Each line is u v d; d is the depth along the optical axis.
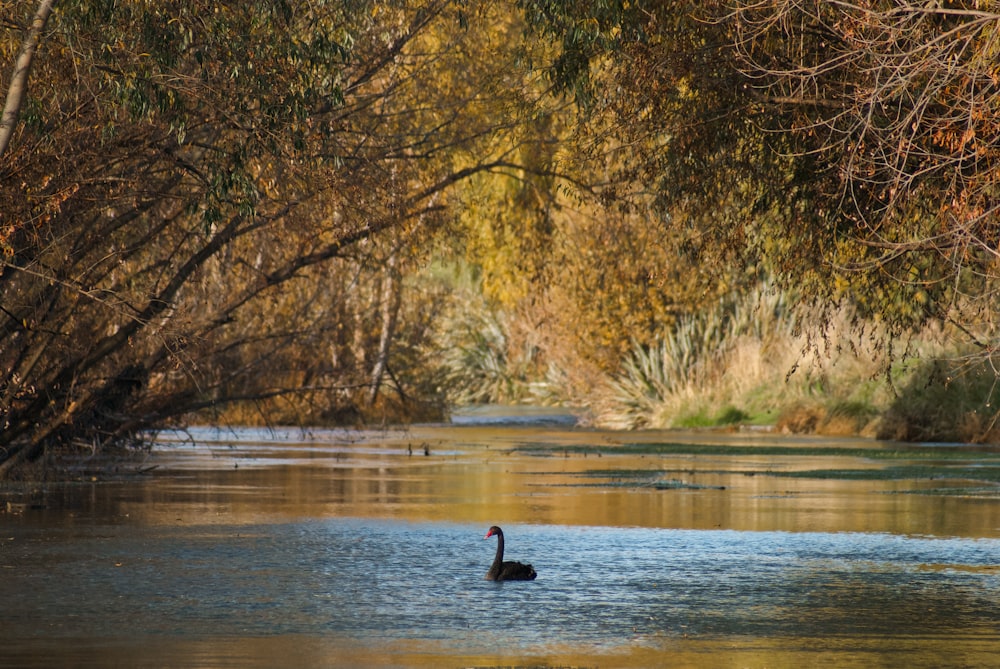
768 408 162.12
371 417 171.88
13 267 74.44
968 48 56.12
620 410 174.62
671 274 91.88
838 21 61.25
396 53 92.88
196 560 57.62
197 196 76.38
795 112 67.75
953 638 42.25
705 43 70.31
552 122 101.88
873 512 75.06
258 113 69.69
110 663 38.44
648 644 41.34
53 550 60.34
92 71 68.88
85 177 77.94
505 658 39.41
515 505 78.69
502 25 99.56
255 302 113.44
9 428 90.75
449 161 102.31
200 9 66.94
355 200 87.56
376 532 66.69
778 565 56.44
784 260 73.50
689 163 72.19
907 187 60.03
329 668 37.94
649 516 73.31
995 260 57.09
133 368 95.94
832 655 39.94
